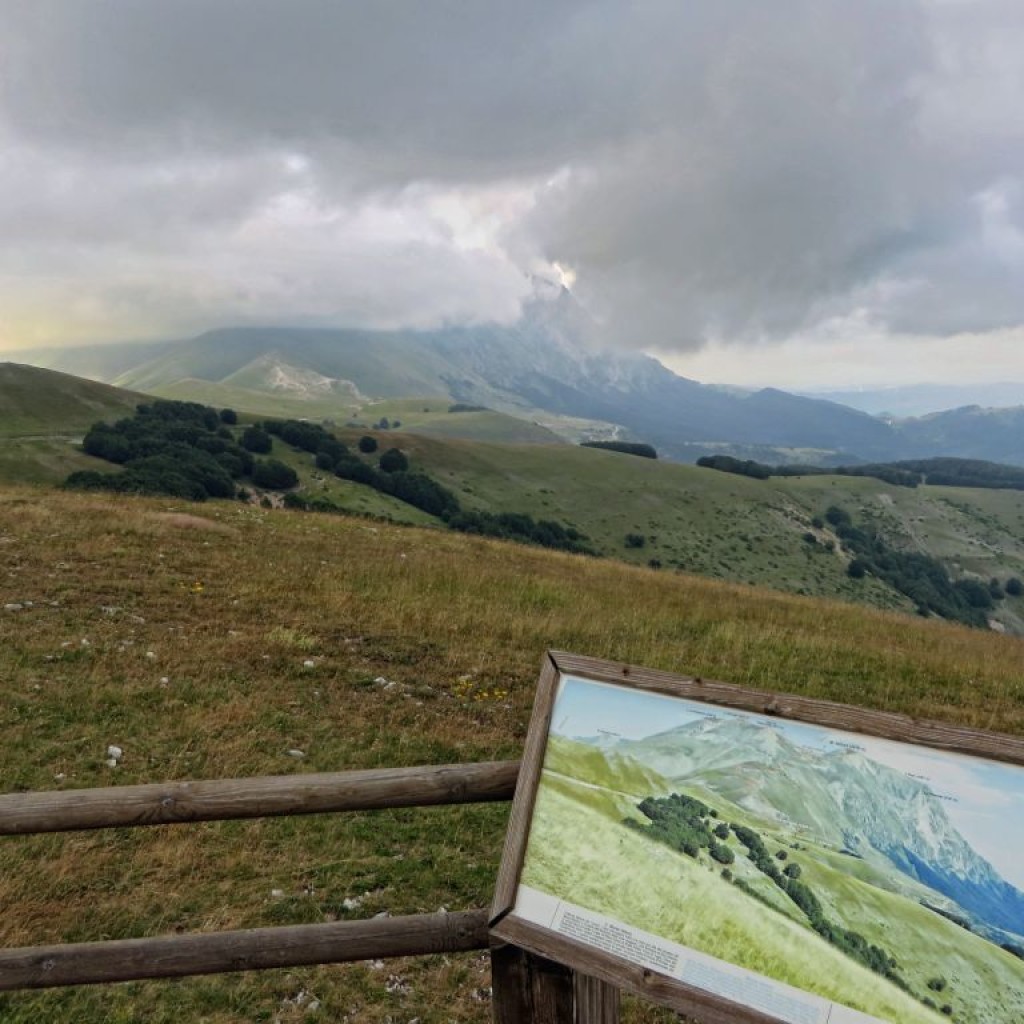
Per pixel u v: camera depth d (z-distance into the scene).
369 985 5.25
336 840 6.85
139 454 98.00
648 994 2.49
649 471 175.00
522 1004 2.95
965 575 169.00
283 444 127.25
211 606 12.77
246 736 8.45
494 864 6.76
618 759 3.08
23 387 130.00
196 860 6.32
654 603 17.12
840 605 22.42
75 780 7.24
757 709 3.16
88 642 10.52
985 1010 2.28
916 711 11.30
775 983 2.44
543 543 116.06
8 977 3.32
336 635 12.15
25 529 16.30
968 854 2.58
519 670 11.50
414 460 147.38
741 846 2.75
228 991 5.09
